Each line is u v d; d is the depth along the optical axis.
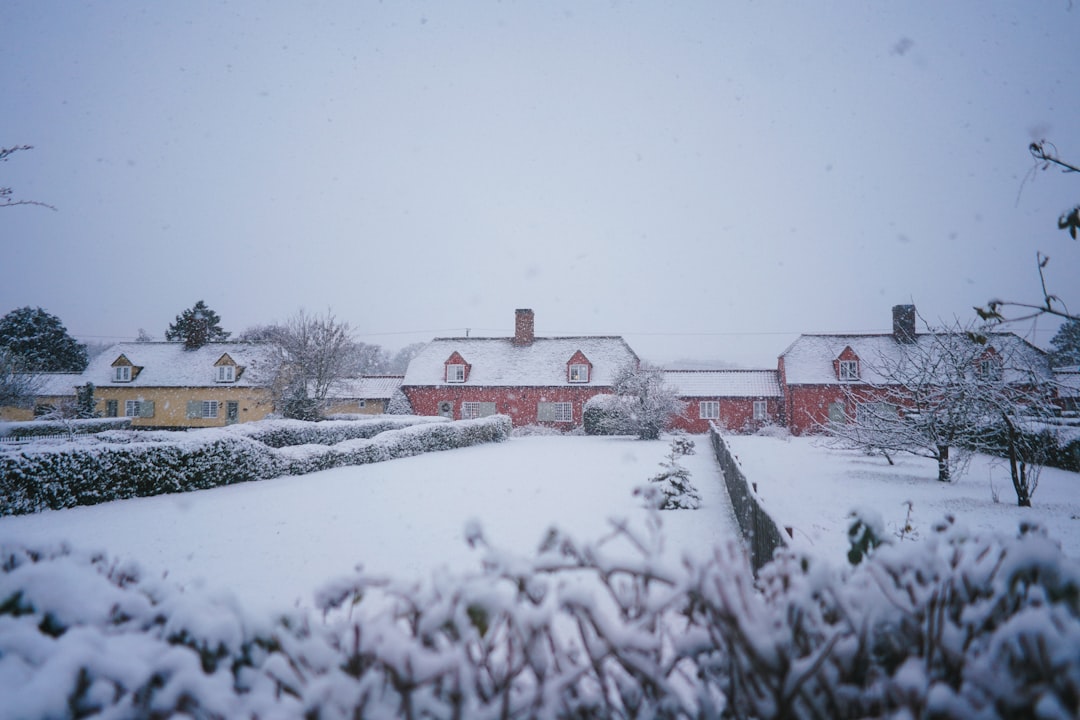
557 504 11.00
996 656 1.29
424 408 41.91
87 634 1.47
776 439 32.44
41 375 44.06
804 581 1.56
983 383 12.20
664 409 32.09
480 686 1.46
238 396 42.12
